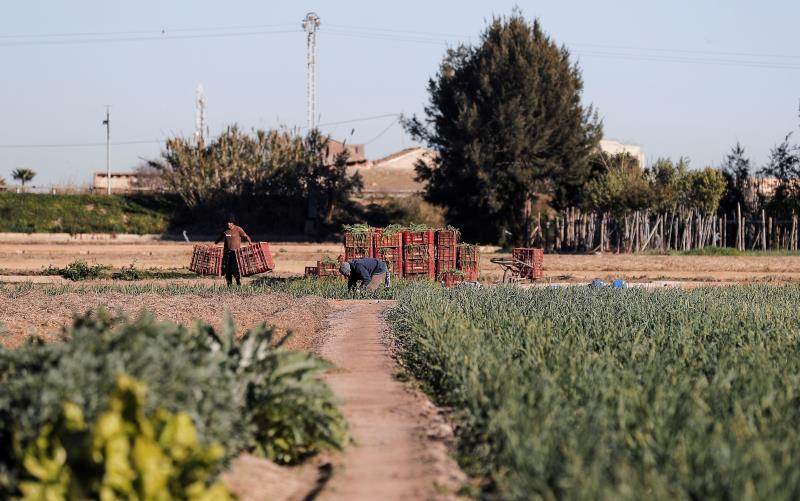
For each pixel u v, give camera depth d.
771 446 29.48
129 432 24.30
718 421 32.94
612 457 28.92
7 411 27.89
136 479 23.59
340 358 60.03
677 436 30.58
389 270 128.88
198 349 33.75
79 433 25.00
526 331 56.25
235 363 34.72
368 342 68.44
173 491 24.23
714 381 39.78
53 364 29.84
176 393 28.06
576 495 24.84
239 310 82.56
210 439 28.53
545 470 28.17
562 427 31.59
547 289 104.19
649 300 86.88
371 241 130.50
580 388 39.44
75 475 24.50
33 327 69.75
